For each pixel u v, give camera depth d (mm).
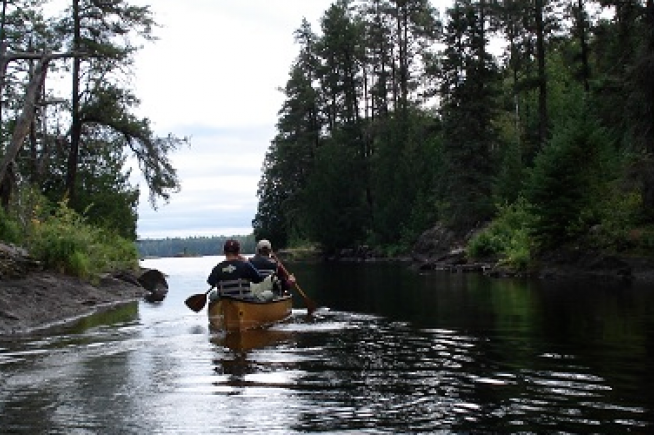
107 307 15617
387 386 5891
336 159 56906
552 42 38344
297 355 7629
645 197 23078
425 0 55688
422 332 9516
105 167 32250
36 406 5406
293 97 62781
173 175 29547
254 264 12586
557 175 24172
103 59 27203
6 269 14258
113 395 5734
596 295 15047
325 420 4812
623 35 24812
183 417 4980
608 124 26609
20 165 25250
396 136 53219
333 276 27781
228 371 6711
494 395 5512
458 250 33906
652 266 20203
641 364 6758
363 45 57281
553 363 6898
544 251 24672
